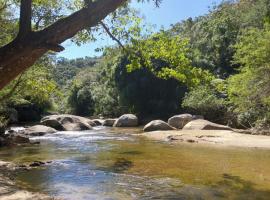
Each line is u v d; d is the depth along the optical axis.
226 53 41.75
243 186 10.20
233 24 42.91
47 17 8.40
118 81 46.28
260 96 21.53
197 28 49.78
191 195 9.38
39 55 4.93
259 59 21.05
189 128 27.89
